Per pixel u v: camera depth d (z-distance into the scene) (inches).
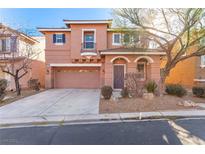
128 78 531.2
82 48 834.2
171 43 557.3
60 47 856.3
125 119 343.6
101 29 832.3
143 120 337.4
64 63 853.2
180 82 871.1
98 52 824.3
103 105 447.8
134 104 439.5
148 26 530.3
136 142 229.3
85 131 274.7
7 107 448.5
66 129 286.7
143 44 641.6
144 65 752.3
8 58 753.0
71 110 410.9
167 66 555.5
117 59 747.4
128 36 608.7
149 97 498.6
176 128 283.1
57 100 534.3
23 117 358.6
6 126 310.2
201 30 517.7
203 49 531.8
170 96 537.0
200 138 240.7
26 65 716.7
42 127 301.0
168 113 373.4
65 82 882.1
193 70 834.2
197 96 584.7
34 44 962.7
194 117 355.9
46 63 856.3
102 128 288.0
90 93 682.2
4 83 550.0
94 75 876.0
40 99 553.6
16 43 791.1
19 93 637.9
